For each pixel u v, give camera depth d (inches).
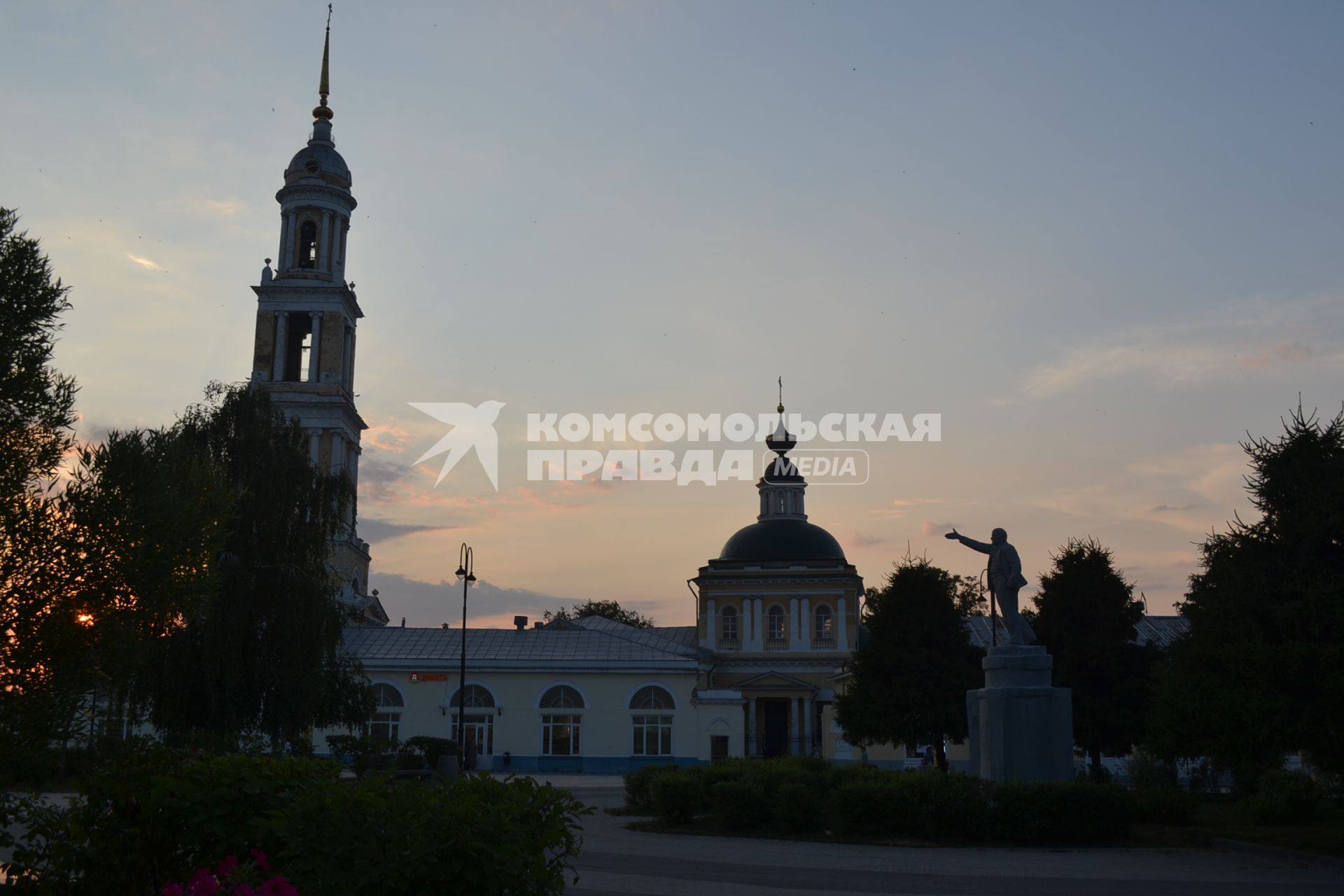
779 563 2878.9
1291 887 621.9
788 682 2635.3
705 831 908.0
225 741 1229.7
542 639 2571.4
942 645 1557.6
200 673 1346.0
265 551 1424.7
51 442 471.2
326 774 347.9
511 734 2353.6
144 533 462.3
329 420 2785.4
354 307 3002.0
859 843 829.2
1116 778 1595.7
